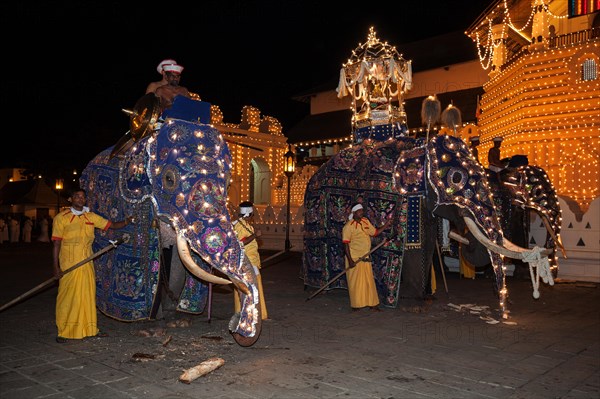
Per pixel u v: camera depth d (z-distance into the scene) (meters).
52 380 4.81
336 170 9.42
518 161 11.52
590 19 20.30
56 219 6.20
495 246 7.19
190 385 4.71
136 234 6.59
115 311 6.83
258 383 4.77
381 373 5.07
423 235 8.31
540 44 18.67
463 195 7.58
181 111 6.61
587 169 17.39
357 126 10.03
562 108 17.94
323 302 8.84
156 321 7.04
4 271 13.22
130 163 6.58
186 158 6.07
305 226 10.00
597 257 11.47
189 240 5.76
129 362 5.37
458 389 4.66
